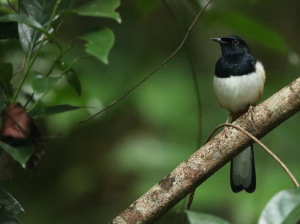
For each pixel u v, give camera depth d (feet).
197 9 24.23
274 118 16.44
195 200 30.01
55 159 37.45
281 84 37.45
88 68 33.78
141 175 31.99
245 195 29.63
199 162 16.26
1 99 13.30
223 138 16.47
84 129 37.73
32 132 12.59
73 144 37.78
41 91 11.41
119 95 34.68
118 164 34.14
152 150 33.17
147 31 39.65
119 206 36.45
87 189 37.01
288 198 10.75
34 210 35.29
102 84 33.63
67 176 37.06
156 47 39.32
